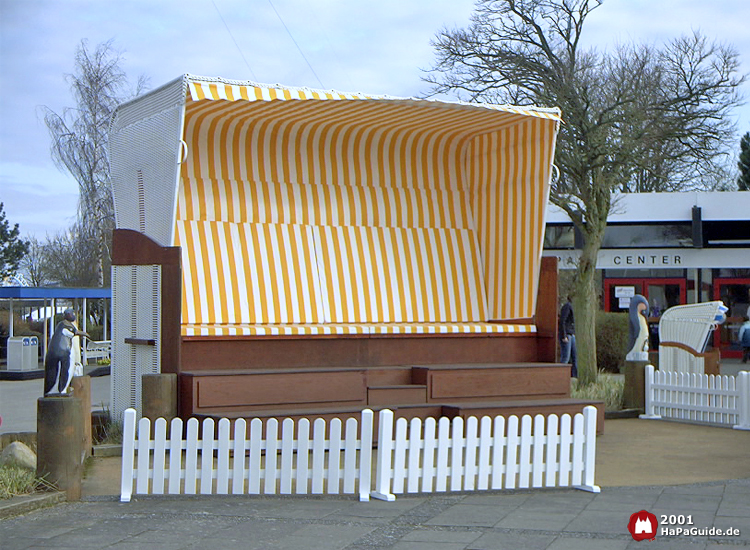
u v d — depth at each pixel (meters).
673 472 8.25
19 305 25.81
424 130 11.92
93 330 31.66
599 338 21.69
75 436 6.88
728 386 11.54
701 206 25.02
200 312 10.77
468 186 12.58
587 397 13.29
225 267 11.02
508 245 11.91
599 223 16.02
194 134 11.08
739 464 8.69
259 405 9.13
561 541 5.64
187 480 6.94
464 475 7.12
